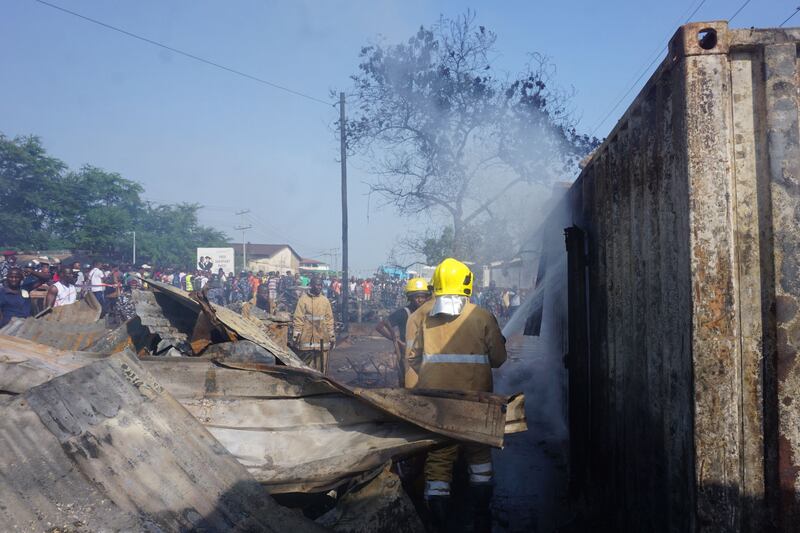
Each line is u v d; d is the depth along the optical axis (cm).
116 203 6725
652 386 302
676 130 262
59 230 5862
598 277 440
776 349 240
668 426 278
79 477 270
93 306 738
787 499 237
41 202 5669
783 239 240
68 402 293
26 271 1288
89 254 4644
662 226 283
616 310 379
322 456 312
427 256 1853
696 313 242
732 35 246
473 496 421
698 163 245
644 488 321
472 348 427
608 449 406
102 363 310
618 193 376
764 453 242
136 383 308
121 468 275
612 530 393
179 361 352
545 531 416
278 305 2447
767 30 244
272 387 339
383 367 1077
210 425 330
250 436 326
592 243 471
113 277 2036
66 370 346
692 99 246
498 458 594
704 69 246
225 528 265
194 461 285
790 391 238
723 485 240
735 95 248
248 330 455
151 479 274
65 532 252
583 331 493
